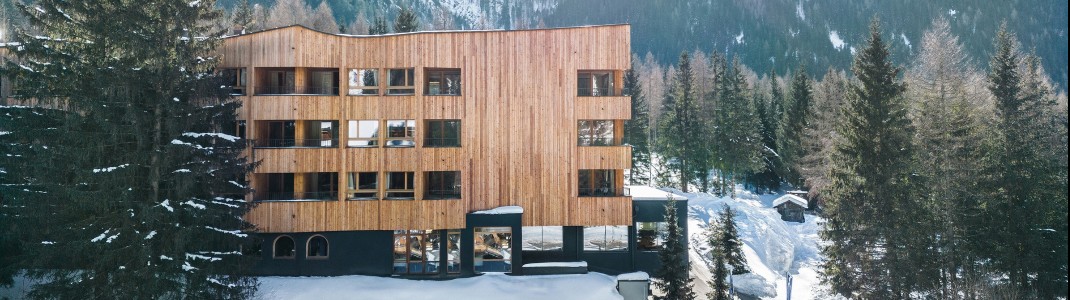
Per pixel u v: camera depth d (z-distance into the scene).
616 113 31.28
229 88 26.08
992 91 36.59
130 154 21.44
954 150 31.69
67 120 21.09
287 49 29.92
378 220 30.36
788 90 89.50
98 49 21.66
